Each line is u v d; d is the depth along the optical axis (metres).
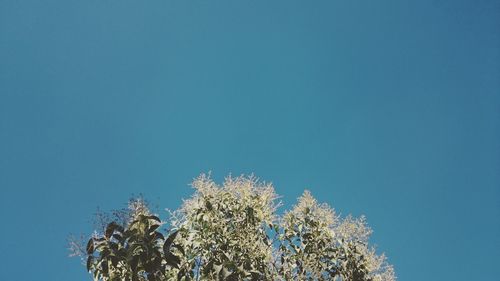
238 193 5.24
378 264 5.61
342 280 5.35
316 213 5.64
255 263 4.79
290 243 5.28
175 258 3.80
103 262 3.75
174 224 4.95
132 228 3.85
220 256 4.66
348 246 5.59
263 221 5.24
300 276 5.07
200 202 5.02
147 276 3.70
